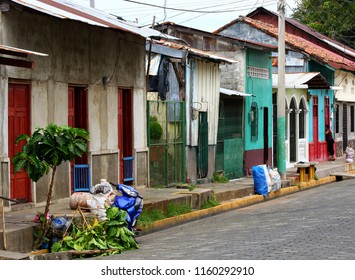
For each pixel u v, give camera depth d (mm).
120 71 20516
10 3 15328
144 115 21781
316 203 21203
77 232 13914
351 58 48312
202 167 24859
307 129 36312
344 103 43531
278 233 14820
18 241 13516
